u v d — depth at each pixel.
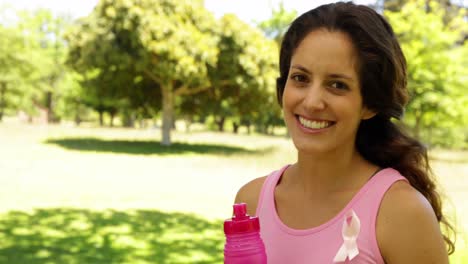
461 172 18.31
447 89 24.05
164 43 23.22
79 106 60.22
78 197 11.39
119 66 24.70
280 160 21.69
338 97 1.61
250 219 1.59
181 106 30.59
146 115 31.97
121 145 25.69
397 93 1.69
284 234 1.73
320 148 1.64
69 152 21.16
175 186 13.70
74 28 24.98
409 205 1.56
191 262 6.84
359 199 1.63
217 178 15.65
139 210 10.23
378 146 1.79
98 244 7.54
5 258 6.64
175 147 26.58
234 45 25.20
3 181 13.07
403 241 1.55
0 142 23.88
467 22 29.17
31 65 47.72
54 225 8.59
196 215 10.02
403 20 24.41
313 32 1.64
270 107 27.62
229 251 1.56
